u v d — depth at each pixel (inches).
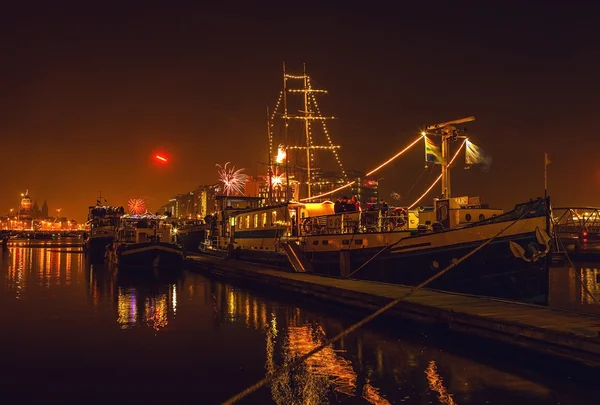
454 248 943.7
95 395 486.3
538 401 450.9
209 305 992.2
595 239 2074.3
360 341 666.8
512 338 575.2
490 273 907.4
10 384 518.0
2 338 715.4
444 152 1093.1
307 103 1808.6
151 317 869.2
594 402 447.5
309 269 1220.5
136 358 610.5
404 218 1124.5
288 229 1405.0
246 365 578.6
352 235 1120.8
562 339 520.4
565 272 1611.7
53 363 589.9
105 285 1339.8
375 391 480.7
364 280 1034.1
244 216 1760.6
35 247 4175.7
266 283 1211.9
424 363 563.2
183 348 655.8
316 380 514.9
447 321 665.6
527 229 879.1
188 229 2783.0
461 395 467.5
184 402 466.6
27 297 1112.8
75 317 871.1
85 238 3093.0
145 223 2169.0
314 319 832.3
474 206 1040.8
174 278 1519.4
